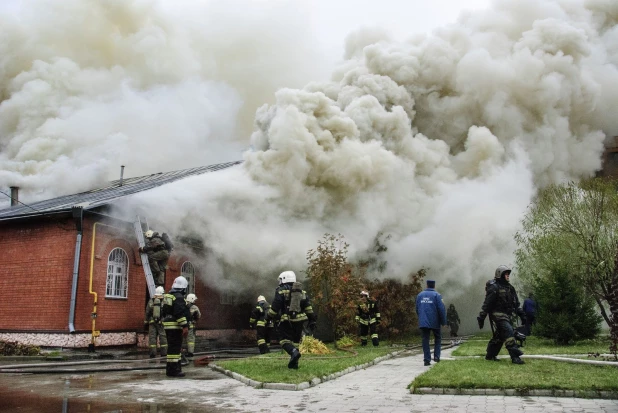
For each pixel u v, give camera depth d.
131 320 15.64
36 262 14.84
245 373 7.93
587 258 13.41
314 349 11.59
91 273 14.50
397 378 7.80
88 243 14.55
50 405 5.74
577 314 12.30
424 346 9.32
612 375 6.56
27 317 14.59
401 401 5.75
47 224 14.95
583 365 7.71
